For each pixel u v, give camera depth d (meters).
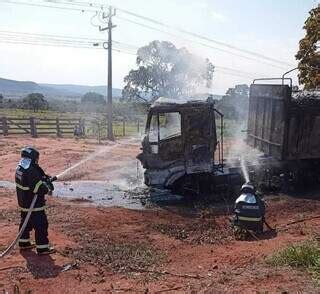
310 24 28.14
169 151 14.16
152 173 14.23
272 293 6.59
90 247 9.44
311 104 14.83
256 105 16.70
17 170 8.85
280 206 13.34
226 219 12.20
